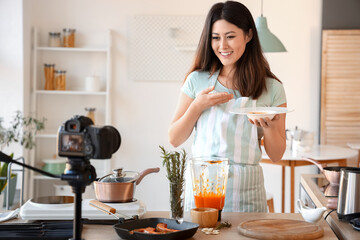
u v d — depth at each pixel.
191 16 5.53
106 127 1.62
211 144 2.43
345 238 1.82
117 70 5.62
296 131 4.71
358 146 5.21
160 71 5.61
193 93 2.55
